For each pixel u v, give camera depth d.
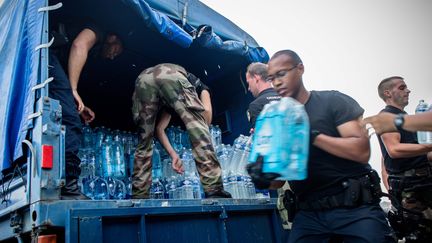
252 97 3.42
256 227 2.09
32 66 1.67
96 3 2.44
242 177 2.75
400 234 2.54
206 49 3.16
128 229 1.49
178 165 2.63
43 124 1.50
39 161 1.45
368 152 1.45
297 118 1.26
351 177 1.55
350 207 1.53
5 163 1.61
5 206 1.68
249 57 3.19
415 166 2.58
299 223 1.71
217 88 3.68
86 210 1.37
